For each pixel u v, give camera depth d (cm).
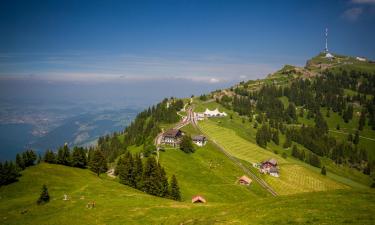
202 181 15988
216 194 14488
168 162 17650
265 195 15775
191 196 13625
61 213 8231
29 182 11412
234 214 6169
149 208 8138
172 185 12388
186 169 17262
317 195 6712
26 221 7981
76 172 13488
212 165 18750
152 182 12112
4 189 10831
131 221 7194
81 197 9638
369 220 4781
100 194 10094
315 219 5072
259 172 19412
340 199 6109
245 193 15338
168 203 8750
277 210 5844
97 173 14600
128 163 13162
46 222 7631
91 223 7306
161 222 6794
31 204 9312
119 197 9681
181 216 7000
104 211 8150
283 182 18488
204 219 6188
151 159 13112
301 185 18750
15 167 11706
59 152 14625
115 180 13912
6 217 8388
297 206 5944
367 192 6538
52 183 11400
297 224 4994
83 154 14988
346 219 4900
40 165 13550
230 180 16975
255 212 6003
